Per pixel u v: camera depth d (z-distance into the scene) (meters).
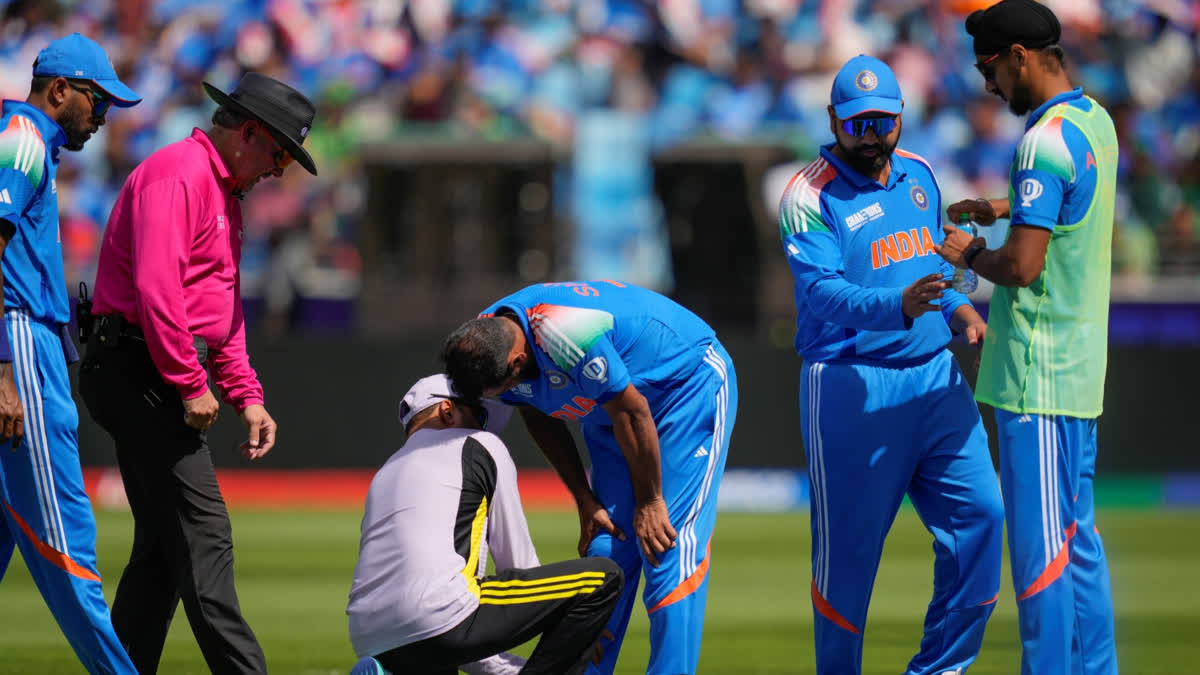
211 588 15.80
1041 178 14.70
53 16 58.72
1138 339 47.03
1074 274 15.05
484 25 57.41
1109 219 15.34
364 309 46.09
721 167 44.66
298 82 57.22
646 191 51.91
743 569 33.19
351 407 46.22
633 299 16.11
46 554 15.30
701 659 22.06
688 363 16.17
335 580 31.05
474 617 14.09
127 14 58.69
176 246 15.46
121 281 15.91
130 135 55.47
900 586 30.44
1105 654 15.67
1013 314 15.21
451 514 14.20
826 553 16.47
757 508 45.62
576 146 52.50
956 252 15.27
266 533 39.78
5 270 14.98
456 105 54.59
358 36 58.03
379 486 14.47
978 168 53.78
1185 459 45.31
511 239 45.47
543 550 34.91
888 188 16.55
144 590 16.50
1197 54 55.97
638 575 16.73
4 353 14.88
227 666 15.80
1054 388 15.05
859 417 16.17
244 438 46.88
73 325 29.67
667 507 16.16
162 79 57.50
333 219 53.22
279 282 50.25
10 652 22.31
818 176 16.48
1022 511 15.17
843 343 16.36
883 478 16.25
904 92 55.31
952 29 56.31
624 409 15.09
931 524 16.70
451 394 14.98
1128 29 56.00
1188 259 49.72
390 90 56.91
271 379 46.53
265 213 52.53
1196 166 53.09
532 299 15.66
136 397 15.76
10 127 14.98
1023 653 15.35
